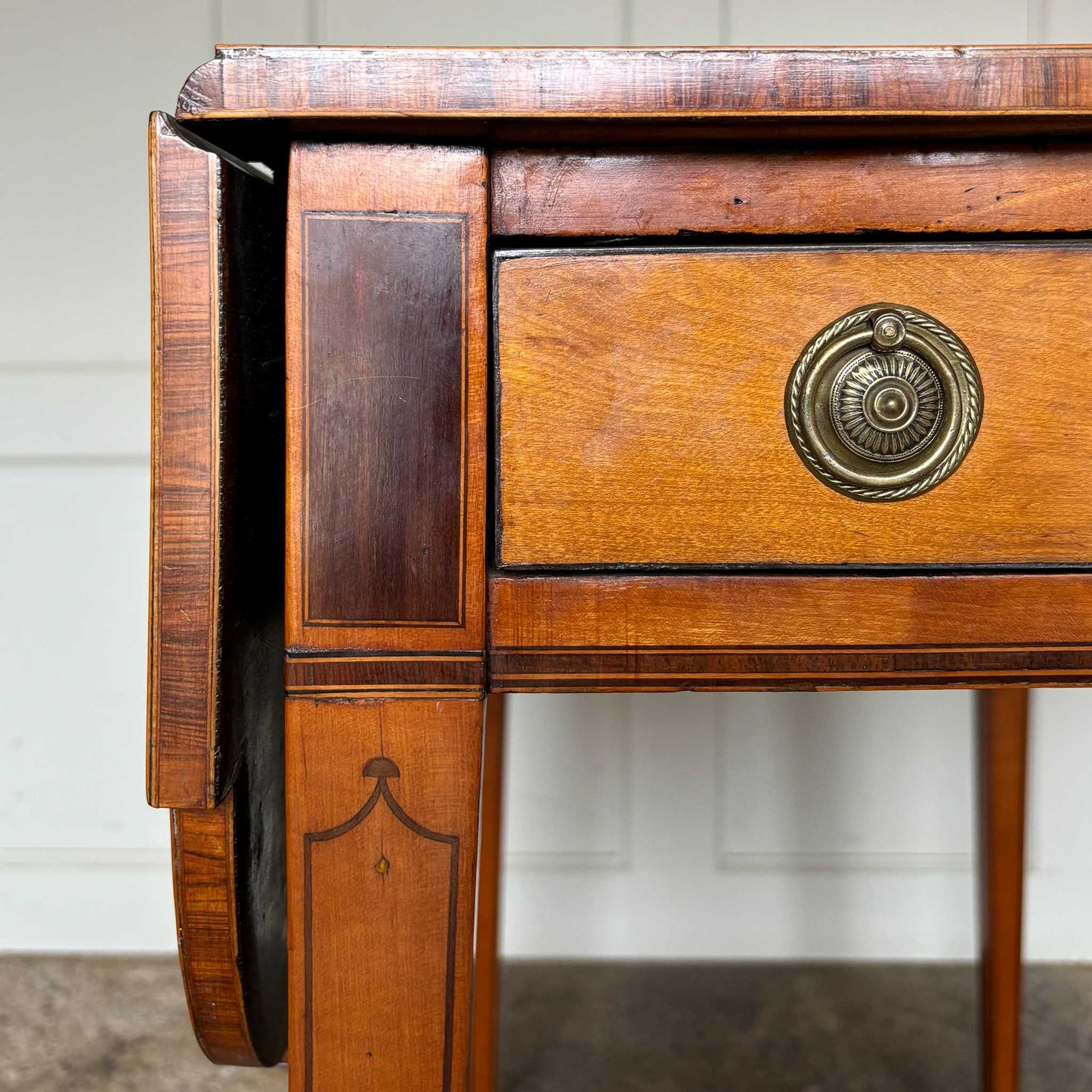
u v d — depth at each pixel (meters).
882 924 1.15
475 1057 0.79
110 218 1.11
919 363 0.43
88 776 1.16
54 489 1.13
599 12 1.08
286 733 0.43
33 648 1.15
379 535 0.43
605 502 0.43
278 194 0.48
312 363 0.42
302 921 0.43
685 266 0.43
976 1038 0.95
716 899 1.16
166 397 0.41
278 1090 0.88
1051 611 0.44
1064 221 0.44
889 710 1.15
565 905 1.16
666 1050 0.93
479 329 0.43
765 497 0.43
